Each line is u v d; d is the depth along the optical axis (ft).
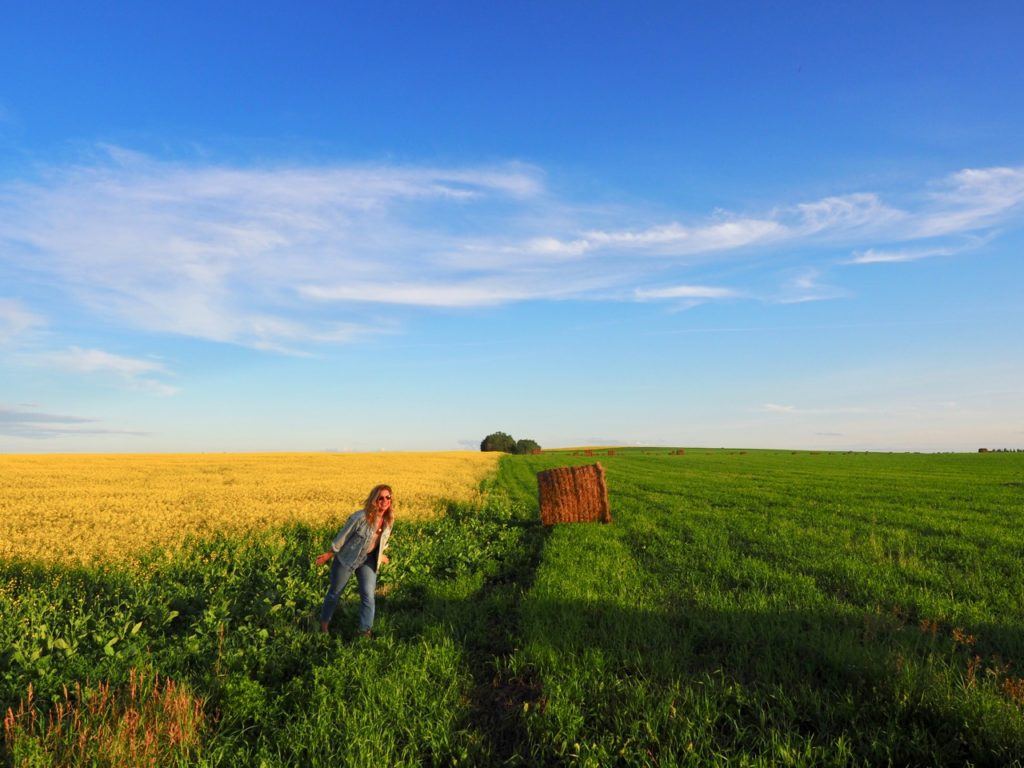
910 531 49.67
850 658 19.99
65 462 179.63
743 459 207.72
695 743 15.67
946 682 17.57
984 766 14.46
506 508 70.79
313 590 32.27
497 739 17.06
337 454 273.75
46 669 20.31
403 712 17.53
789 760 14.73
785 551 40.86
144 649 23.03
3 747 15.74
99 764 14.67
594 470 58.34
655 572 36.04
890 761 14.53
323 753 15.74
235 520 54.08
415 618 27.50
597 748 15.58
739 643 22.65
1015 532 47.67
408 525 53.78
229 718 17.78
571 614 25.71
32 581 33.96
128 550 41.27
